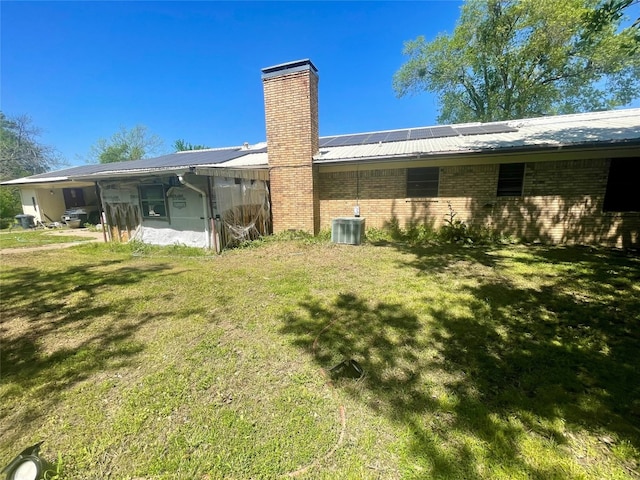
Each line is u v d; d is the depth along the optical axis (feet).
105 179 30.30
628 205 23.06
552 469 5.28
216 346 9.87
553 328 10.64
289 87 28.66
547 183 24.88
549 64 56.90
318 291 14.79
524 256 21.07
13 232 44.93
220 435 6.21
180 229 27.66
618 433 6.07
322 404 7.09
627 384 7.59
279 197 30.78
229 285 16.03
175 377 8.21
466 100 73.05
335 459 5.60
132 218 30.53
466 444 5.82
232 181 27.55
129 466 5.56
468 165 26.94
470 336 10.18
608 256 20.57
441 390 7.47
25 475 5.20
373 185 30.30
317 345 9.79
